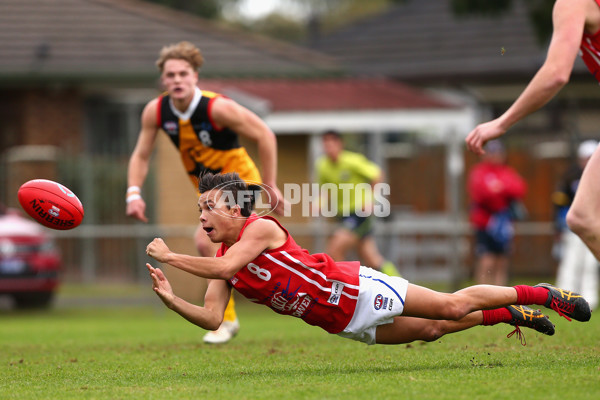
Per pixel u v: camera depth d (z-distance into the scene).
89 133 64.06
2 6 64.06
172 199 52.38
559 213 43.31
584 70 72.88
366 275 18.70
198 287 49.97
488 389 15.82
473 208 49.12
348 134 71.56
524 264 57.19
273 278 18.39
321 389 16.50
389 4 125.81
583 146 42.97
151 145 26.30
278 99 66.06
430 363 20.05
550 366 18.42
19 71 57.38
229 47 63.78
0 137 62.03
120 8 65.75
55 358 23.73
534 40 84.38
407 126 65.69
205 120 25.11
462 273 52.22
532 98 19.11
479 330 27.41
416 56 88.44
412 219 63.00
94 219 53.22
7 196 52.19
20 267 46.03
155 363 21.89
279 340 27.20
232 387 17.11
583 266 42.53
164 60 25.08
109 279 50.25
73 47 60.25
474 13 57.69
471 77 81.44
